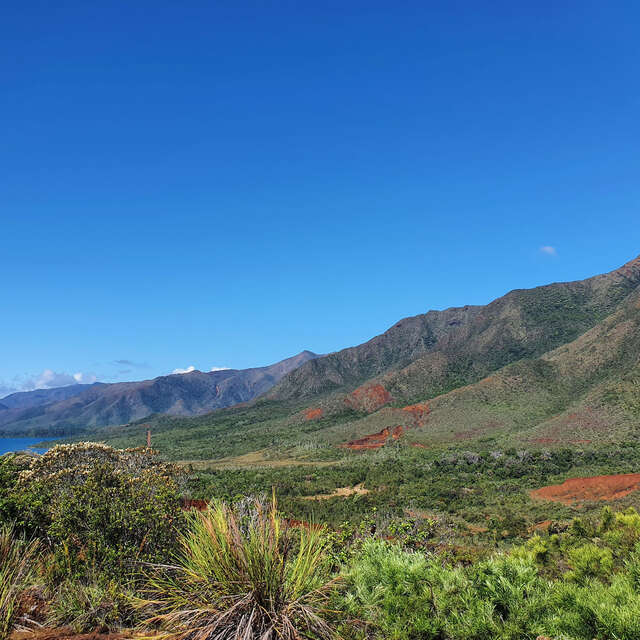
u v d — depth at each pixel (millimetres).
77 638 3625
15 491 5645
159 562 4469
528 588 3961
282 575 3670
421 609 3996
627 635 3400
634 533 5926
